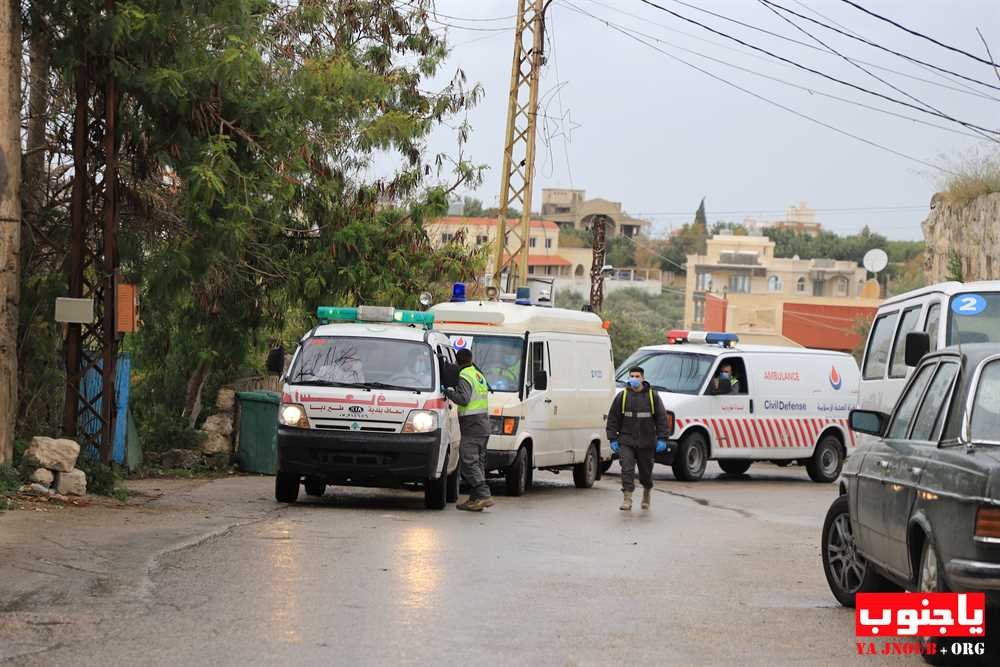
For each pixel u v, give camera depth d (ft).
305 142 66.08
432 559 37.70
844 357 93.09
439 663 23.57
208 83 51.80
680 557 41.29
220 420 73.56
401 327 58.08
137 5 49.21
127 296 51.65
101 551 35.76
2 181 45.14
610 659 24.38
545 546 42.65
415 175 82.07
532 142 113.50
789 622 29.01
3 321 45.32
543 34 113.70
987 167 115.75
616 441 60.18
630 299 395.34
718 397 85.56
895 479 27.17
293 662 23.29
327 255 77.25
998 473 22.68
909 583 26.40
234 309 77.00
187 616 27.35
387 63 85.20
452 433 57.88
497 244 112.98
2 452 45.88
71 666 22.58
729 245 400.26
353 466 53.01
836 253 481.46
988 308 46.44
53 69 51.60
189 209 52.95
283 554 37.35
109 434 51.70
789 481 90.22
